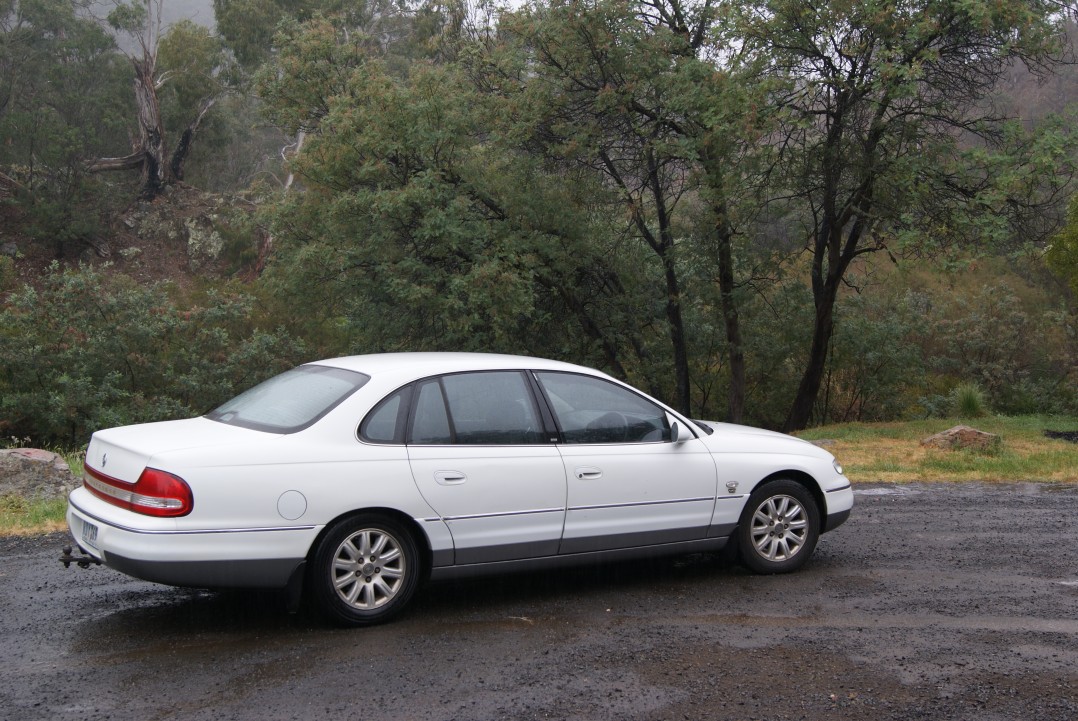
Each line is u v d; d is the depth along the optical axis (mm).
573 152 17953
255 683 4398
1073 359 28312
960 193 16406
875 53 15688
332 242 19438
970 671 4617
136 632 5160
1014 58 16531
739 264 20516
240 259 45656
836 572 6605
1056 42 15500
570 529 5766
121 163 47188
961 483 11250
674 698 4250
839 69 16016
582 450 5871
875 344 25797
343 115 18344
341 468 5145
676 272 22031
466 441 5551
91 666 4617
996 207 15602
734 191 16406
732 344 21266
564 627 5297
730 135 15828
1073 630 5289
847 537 7840
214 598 5855
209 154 52562
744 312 22594
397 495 5238
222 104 52469
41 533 7734
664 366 24125
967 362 29203
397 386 5484
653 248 20812
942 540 7727
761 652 4879
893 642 5059
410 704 4156
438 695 4262
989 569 6711
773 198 17781
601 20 17234
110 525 4898
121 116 48219
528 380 5902
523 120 18266
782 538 6555
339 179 19141
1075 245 17781
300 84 20609
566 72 18281
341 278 19969
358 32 20844
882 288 28859
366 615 5215
